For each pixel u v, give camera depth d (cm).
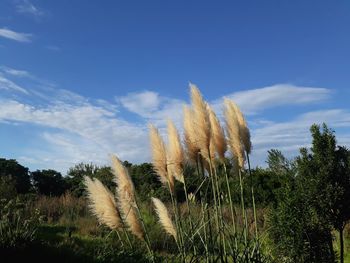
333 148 1059
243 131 709
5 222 845
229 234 651
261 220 1010
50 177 3022
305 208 962
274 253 828
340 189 1007
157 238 945
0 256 673
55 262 699
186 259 636
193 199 680
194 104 671
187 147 686
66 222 1466
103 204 665
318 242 929
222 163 697
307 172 1062
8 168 2938
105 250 791
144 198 1492
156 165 682
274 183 1416
